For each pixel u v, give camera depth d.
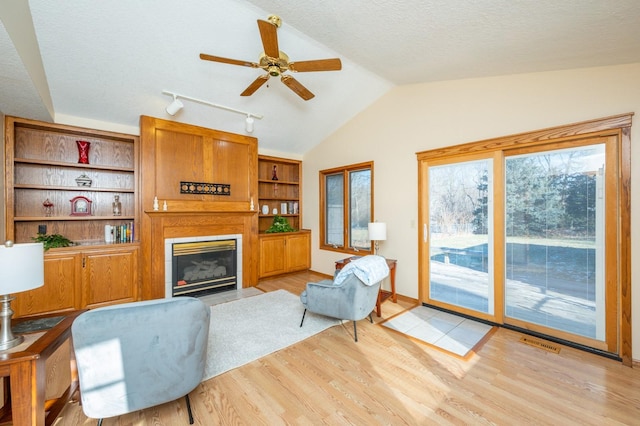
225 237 4.17
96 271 3.16
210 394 1.85
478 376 2.03
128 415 1.66
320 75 3.37
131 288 3.38
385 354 2.35
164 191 3.59
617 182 2.22
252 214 4.47
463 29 1.93
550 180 2.58
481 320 3.02
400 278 3.80
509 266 2.87
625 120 2.16
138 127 3.62
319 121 4.48
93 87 2.86
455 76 3.06
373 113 4.18
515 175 2.81
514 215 2.82
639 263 2.13
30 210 3.10
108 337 1.36
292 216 5.76
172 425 1.58
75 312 1.96
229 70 3.00
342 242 4.86
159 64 2.75
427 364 2.19
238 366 2.17
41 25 2.14
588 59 2.18
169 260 3.63
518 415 1.63
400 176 3.80
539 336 2.64
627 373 2.05
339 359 2.27
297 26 2.31
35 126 3.03
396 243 3.85
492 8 1.62
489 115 2.93
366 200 4.41
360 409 1.70
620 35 1.74
